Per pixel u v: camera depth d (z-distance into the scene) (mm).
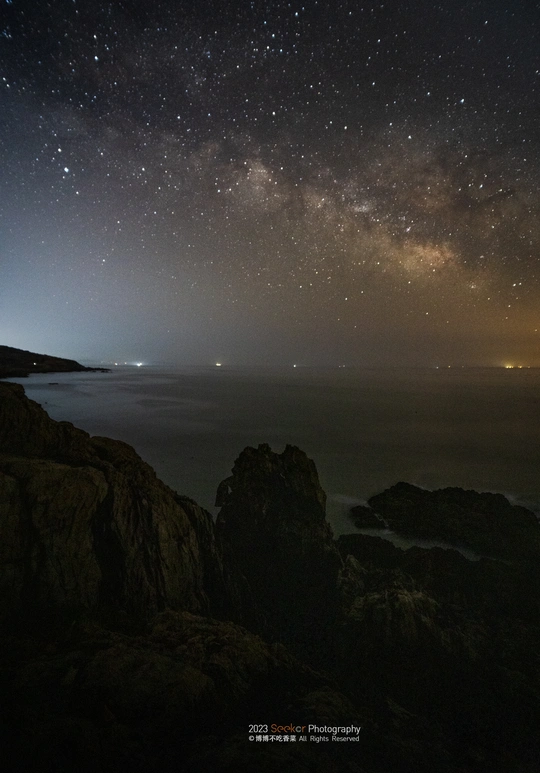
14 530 5281
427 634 6703
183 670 4098
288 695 4531
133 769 3047
